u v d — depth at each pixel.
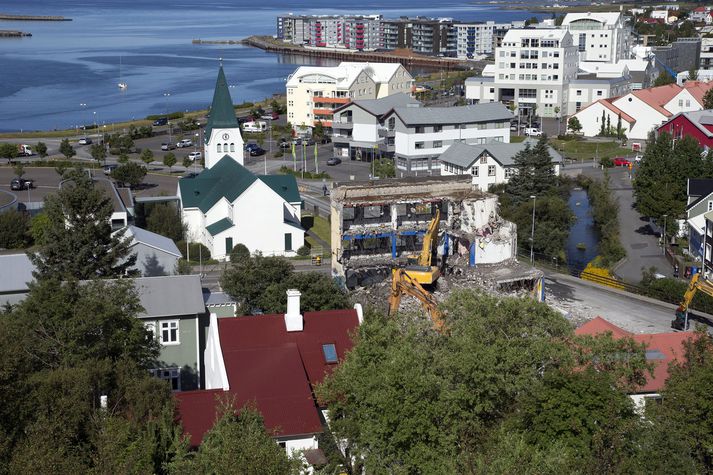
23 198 145.12
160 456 42.84
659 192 120.19
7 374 43.72
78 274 80.06
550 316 55.09
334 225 103.00
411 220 107.12
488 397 48.72
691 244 113.38
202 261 112.56
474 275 97.12
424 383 45.38
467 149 149.38
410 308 84.00
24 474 39.09
